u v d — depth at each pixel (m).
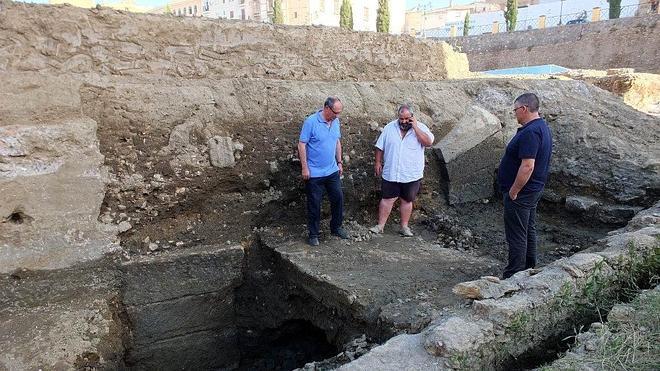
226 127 4.72
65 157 3.88
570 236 5.34
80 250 3.98
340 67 5.99
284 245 4.86
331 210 5.07
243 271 4.84
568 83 7.38
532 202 3.95
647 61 21.06
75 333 3.99
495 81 6.91
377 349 2.66
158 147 4.39
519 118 3.93
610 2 25.67
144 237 4.40
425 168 5.94
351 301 3.79
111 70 4.47
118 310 4.23
